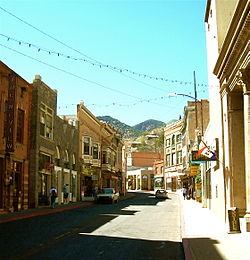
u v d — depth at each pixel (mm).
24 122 31312
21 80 30406
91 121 53844
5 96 27438
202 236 14906
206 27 27281
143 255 11570
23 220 22266
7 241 13664
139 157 119000
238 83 16156
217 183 23109
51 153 36938
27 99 31891
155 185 100312
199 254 11070
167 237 15680
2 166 27250
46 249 12156
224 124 19719
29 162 32438
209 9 24734
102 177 60281
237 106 18375
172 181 86312
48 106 36438
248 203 14641
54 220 22188
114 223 20625
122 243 13828
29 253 11344
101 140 59062
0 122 26781
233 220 15078
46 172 35375
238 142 18188
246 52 14125
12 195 28406
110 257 11102
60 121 40438
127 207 35938
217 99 21938
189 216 24062
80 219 22797
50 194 33625
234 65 16672
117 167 72625
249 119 14523
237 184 17891
